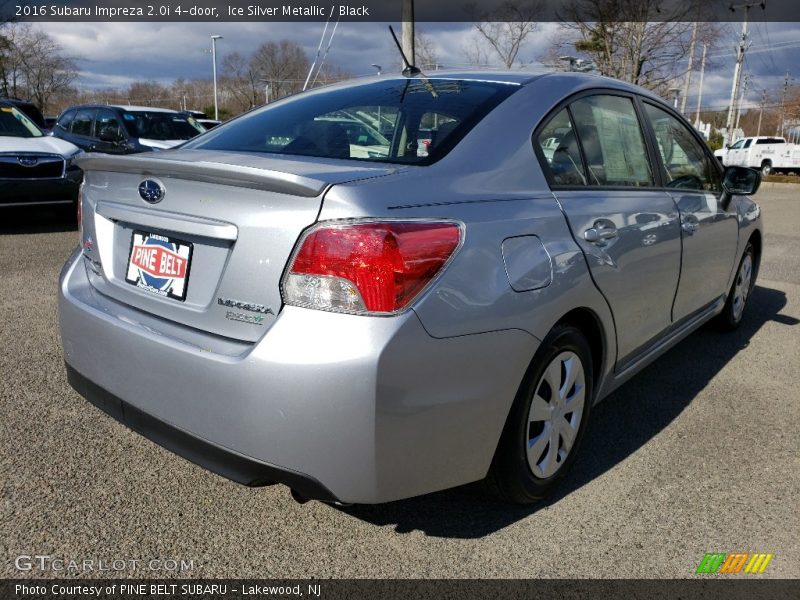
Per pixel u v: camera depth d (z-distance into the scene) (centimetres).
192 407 205
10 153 765
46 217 955
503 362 215
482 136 243
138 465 278
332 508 254
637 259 288
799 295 629
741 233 437
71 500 251
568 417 264
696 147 394
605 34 2008
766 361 435
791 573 227
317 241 189
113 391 231
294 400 187
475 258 207
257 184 195
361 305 187
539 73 296
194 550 228
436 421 200
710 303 418
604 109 306
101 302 245
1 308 483
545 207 243
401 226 193
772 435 327
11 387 346
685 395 375
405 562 226
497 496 244
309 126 271
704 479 284
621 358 298
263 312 197
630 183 309
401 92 280
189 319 215
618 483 279
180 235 219
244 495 261
